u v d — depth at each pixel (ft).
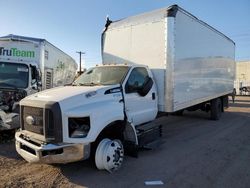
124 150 20.42
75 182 16.63
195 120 41.60
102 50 29.63
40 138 16.65
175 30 24.58
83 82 22.45
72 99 16.87
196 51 30.58
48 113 16.31
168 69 24.09
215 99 41.29
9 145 25.02
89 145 16.79
